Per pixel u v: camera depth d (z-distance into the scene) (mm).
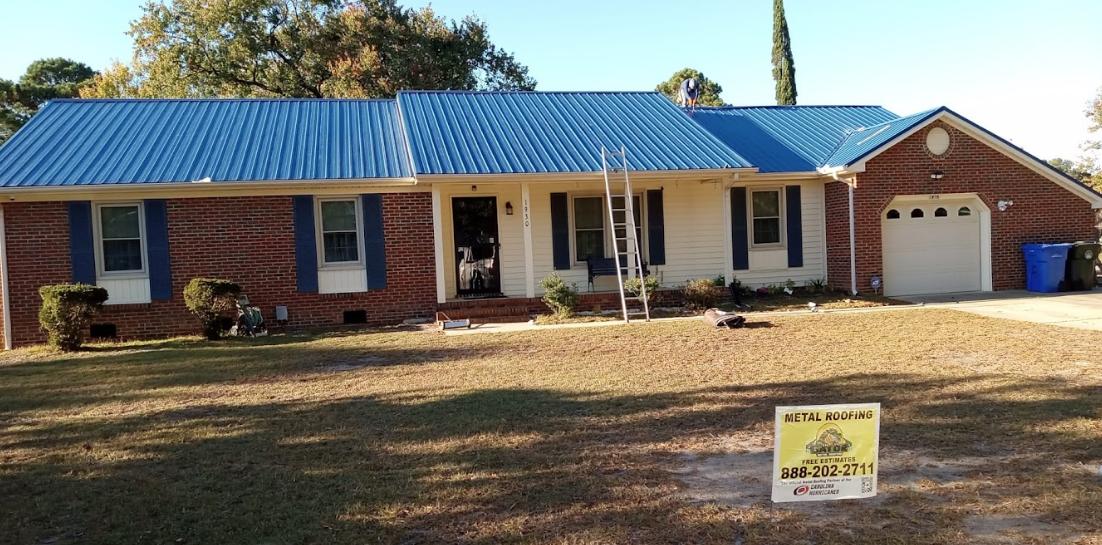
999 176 16484
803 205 16938
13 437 6637
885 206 16078
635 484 4941
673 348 10445
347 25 32062
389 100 18625
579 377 8562
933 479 4879
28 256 13242
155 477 5363
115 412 7531
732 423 6367
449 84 34906
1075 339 10125
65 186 12984
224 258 13930
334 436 6324
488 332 12688
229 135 15664
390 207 14484
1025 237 16703
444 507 4621
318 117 17156
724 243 16156
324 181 13938
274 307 14133
